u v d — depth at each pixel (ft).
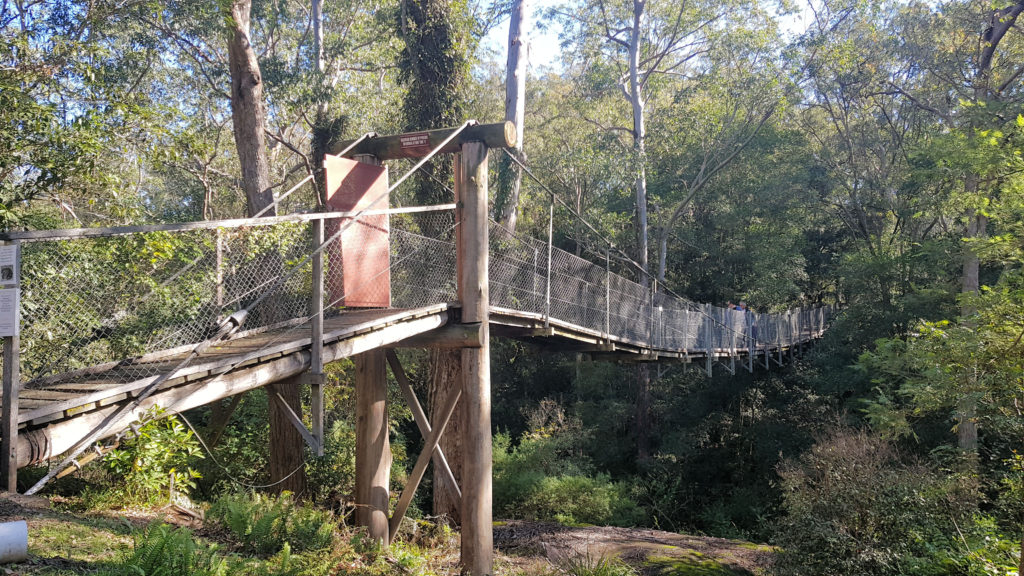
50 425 11.44
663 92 93.97
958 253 52.44
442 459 25.11
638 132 77.77
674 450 69.21
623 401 76.43
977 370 30.22
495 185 55.42
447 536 30.96
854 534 27.91
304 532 19.06
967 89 64.08
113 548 11.84
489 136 23.47
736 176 81.82
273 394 17.53
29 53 25.58
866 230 82.43
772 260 77.82
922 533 28.25
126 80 44.29
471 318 23.27
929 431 50.88
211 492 30.89
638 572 28.50
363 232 23.12
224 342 16.84
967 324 33.19
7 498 10.39
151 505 20.29
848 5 76.69
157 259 16.83
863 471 29.94
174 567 9.75
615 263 82.17
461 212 23.62
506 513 49.34
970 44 63.82
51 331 13.00
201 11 41.47
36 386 12.76
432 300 24.67
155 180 65.00
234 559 13.29
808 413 73.10
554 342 34.99
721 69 78.43
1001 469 39.40
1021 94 53.21
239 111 33.35
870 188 83.66
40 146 24.75
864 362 40.68
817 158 87.86
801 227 85.66
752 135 76.95
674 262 88.02
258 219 14.60
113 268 14.97
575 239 78.28
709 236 84.74
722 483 72.33
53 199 27.25
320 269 16.81
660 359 45.60
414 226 40.40
